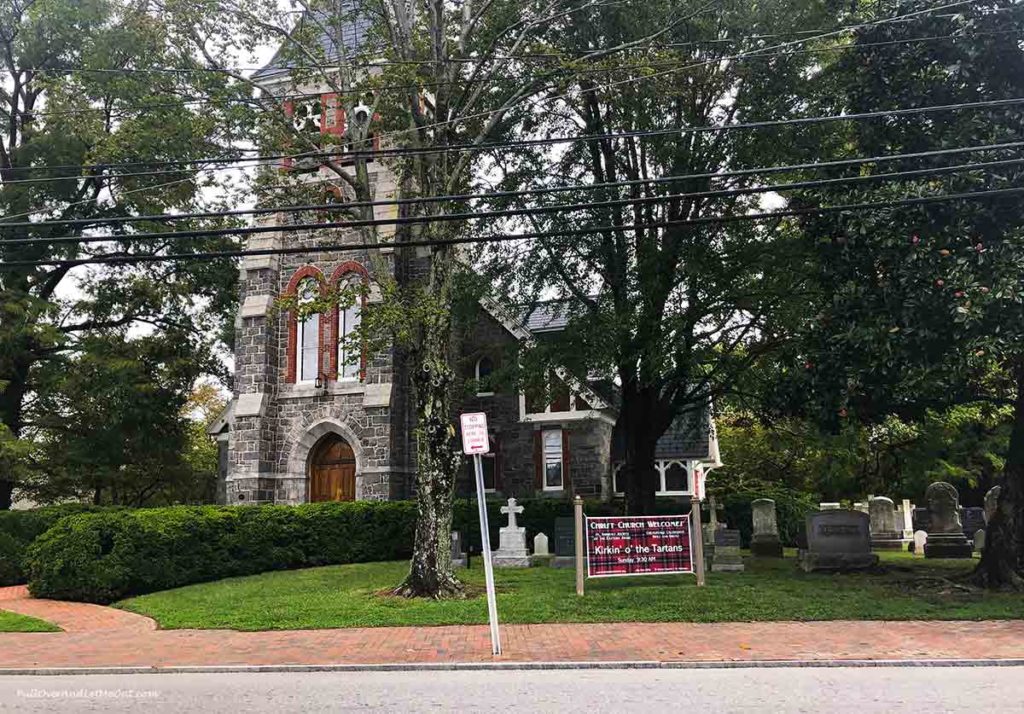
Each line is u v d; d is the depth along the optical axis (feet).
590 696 27.22
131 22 53.83
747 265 59.11
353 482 82.23
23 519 65.36
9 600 55.21
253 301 84.07
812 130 58.49
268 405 82.17
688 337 60.23
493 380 71.31
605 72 53.31
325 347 82.99
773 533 76.89
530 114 64.54
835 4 53.72
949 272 42.34
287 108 77.41
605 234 63.98
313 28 58.54
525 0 59.31
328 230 65.87
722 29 59.72
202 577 60.08
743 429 114.21
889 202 38.88
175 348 94.73
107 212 88.94
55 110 64.34
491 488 91.40
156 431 93.50
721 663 32.53
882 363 45.52
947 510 71.41
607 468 91.61
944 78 47.70
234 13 52.75
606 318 60.49
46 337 80.38
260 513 65.87
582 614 43.42
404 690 28.73
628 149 65.92
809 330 49.49
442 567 49.34
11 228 84.53
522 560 64.23
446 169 53.83
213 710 26.17
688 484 95.14
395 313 47.50
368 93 54.80
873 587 50.03
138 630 43.83
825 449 98.48
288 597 50.70
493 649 34.91
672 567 49.14
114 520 56.18
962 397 52.31
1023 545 49.55
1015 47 45.47
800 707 25.27
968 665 32.27
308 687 29.63
